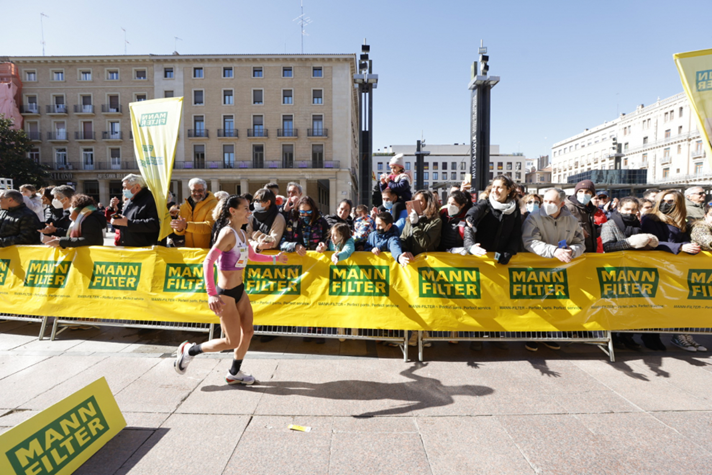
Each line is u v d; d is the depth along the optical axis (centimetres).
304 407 262
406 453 213
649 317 357
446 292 360
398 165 508
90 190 3934
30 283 409
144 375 312
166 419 246
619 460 207
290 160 3600
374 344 399
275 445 219
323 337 390
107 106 3691
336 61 3500
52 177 3753
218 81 3538
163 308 388
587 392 287
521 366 339
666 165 5556
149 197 413
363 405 266
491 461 206
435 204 373
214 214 389
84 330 432
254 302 380
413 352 375
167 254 392
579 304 358
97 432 217
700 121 365
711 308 358
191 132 3572
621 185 2536
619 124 6575
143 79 3628
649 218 394
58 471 190
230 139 3566
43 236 409
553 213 338
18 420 243
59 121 3744
